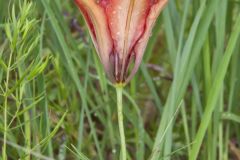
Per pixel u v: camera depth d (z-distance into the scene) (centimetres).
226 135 54
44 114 45
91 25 35
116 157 54
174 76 45
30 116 53
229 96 53
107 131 55
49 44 55
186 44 45
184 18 46
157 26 54
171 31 49
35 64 41
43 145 43
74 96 55
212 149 49
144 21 35
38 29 50
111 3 34
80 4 34
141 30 35
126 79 36
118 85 36
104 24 34
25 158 41
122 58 35
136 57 35
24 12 38
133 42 35
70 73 52
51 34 54
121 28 35
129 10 34
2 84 51
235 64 52
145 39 35
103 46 35
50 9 45
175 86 44
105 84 52
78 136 51
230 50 42
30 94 45
